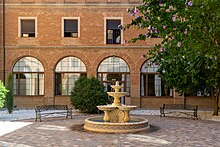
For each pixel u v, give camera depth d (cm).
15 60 2581
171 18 720
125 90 2605
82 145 1022
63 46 2577
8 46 2575
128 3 2575
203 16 696
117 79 2609
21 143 1059
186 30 705
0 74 2566
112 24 2600
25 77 2619
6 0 2577
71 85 2623
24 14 2583
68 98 2591
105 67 2612
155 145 1019
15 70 2612
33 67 2612
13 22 2584
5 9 2580
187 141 1095
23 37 2577
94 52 2578
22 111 2223
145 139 1126
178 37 722
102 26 2586
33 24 2600
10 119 1750
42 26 2584
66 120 1681
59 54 2577
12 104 2059
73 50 2580
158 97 2584
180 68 1761
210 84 1798
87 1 2586
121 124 1283
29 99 2594
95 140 1105
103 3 2578
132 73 2567
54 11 2584
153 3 734
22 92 2616
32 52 2578
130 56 2572
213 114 2003
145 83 2605
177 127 1433
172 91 2594
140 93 2586
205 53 788
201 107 2566
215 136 1200
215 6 677
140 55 2566
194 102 2572
